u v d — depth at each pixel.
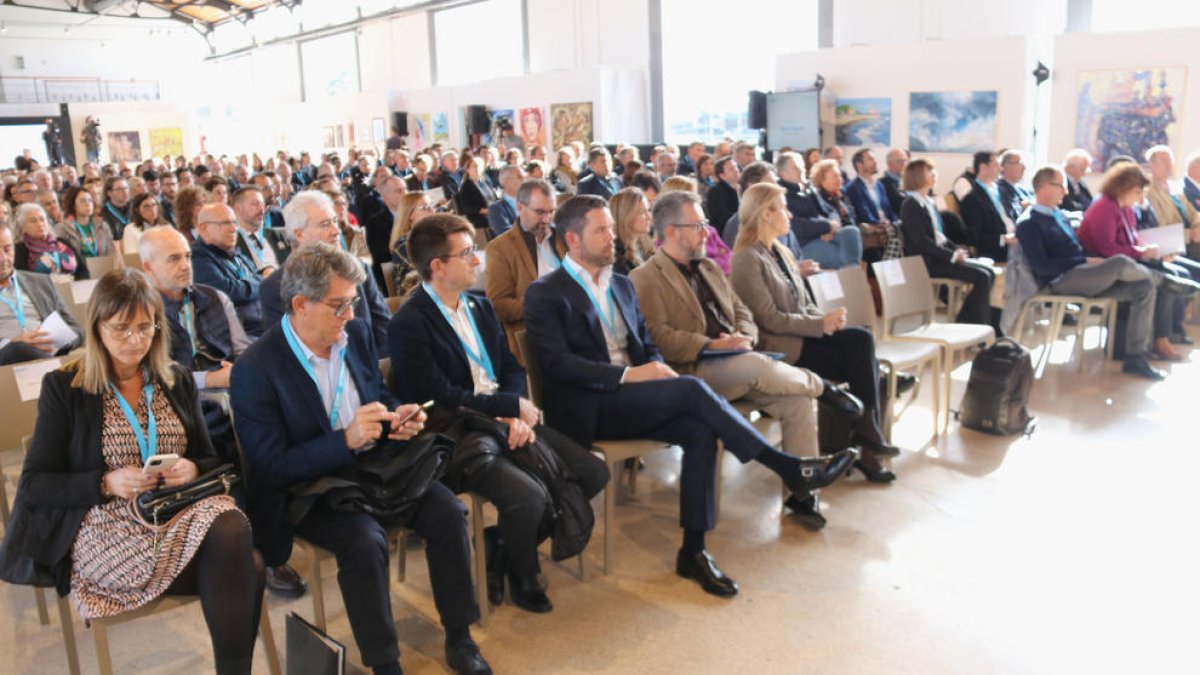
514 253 3.73
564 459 2.59
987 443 3.77
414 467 2.17
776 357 3.07
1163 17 8.39
